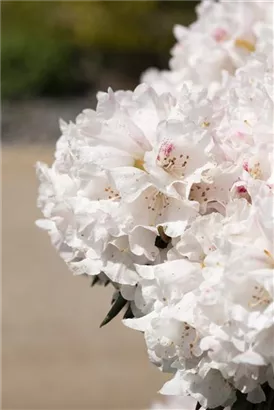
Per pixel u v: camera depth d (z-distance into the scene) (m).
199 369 0.82
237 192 0.84
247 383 0.80
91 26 7.02
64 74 6.96
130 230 0.84
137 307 0.86
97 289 3.06
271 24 1.07
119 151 0.86
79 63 7.09
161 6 7.30
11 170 4.79
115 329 2.75
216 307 0.79
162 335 0.83
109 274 0.86
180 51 1.17
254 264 0.78
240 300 0.78
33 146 5.56
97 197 0.86
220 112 0.86
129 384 2.42
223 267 0.79
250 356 0.78
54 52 6.96
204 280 0.81
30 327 2.77
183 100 0.85
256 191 0.81
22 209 3.99
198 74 1.12
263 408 0.84
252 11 1.11
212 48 1.11
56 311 2.88
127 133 0.86
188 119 0.83
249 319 0.78
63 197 0.88
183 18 7.24
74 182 0.88
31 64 6.88
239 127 0.85
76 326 2.77
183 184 0.84
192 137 0.83
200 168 0.84
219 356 0.79
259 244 0.79
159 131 0.83
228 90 0.93
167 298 0.82
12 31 7.21
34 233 3.65
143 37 7.16
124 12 7.09
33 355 2.59
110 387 2.41
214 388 0.83
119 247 0.86
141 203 0.84
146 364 2.52
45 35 7.18
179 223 0.83
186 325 0.82
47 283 3.13
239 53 1.10
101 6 7.12
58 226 0.89
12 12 7.27
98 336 2.70
